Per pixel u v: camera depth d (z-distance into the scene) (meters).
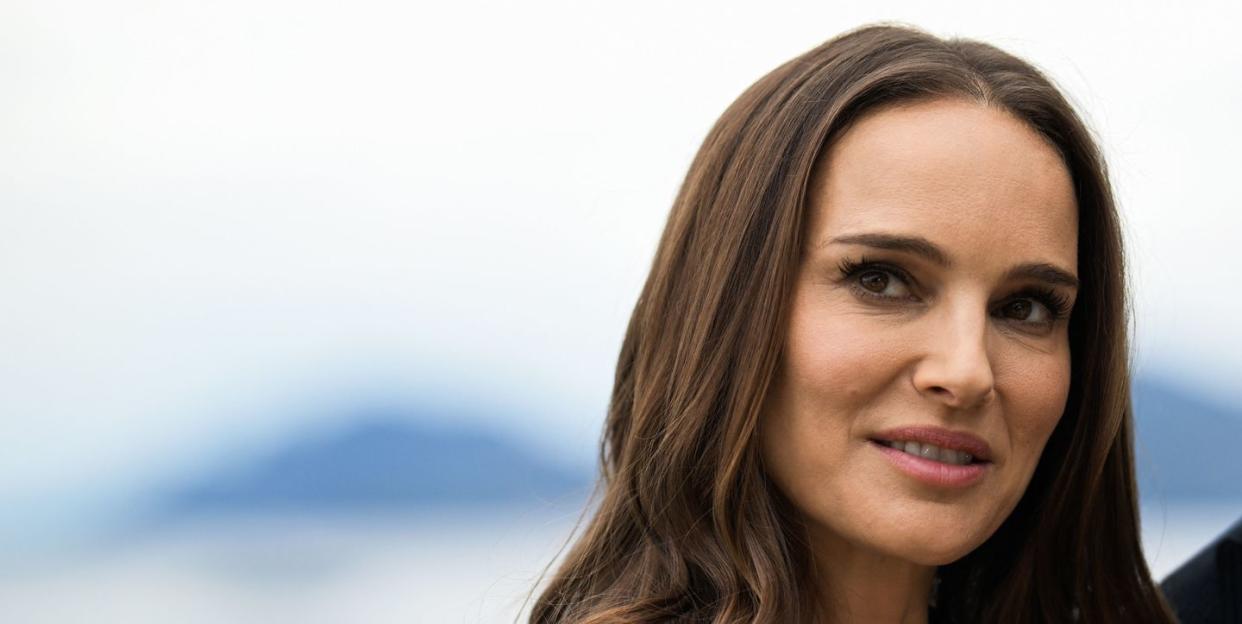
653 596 3.97
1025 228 3.79
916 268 3.74
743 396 3.87
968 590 4.59
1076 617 4.59
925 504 3.76
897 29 4.14
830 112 3.87
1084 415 4.32
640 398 4.27
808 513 3.90
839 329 3.77
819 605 3.99
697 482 4.02
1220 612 4.77
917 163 3.76
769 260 3.88
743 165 4.05
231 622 13.19
